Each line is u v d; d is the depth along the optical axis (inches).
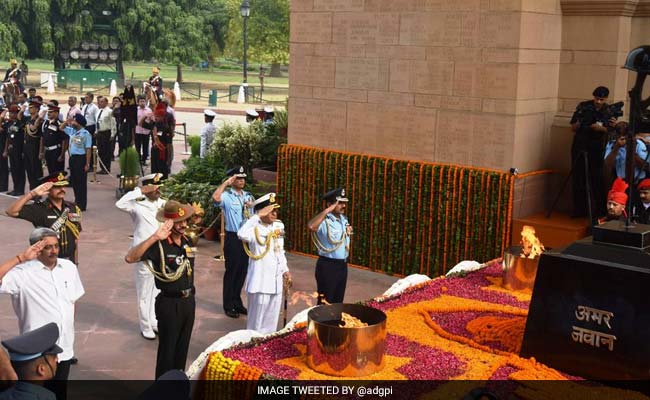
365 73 536.1
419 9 505.7
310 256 573.9
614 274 222.7
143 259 321.7
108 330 408.8
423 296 311.6
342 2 540.7
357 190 539.5
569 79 508.7
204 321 427.5
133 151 740.7
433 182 504.7
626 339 220.2
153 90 976.9
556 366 234.5
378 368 232.1
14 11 1790.1
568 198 507.2
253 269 382.9
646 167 447.5
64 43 1879.9
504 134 481.4
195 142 895.1
